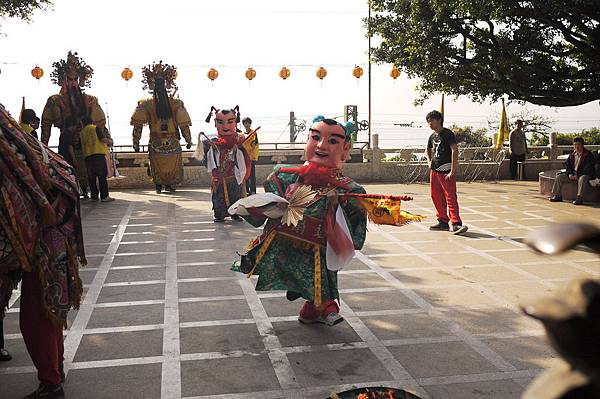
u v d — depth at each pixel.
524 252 7.19
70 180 3.51
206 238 8.11
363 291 5.62
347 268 6.47
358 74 17.20
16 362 4.02
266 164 15.62
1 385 3.66
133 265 6.63
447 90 13.75
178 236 8.25
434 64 12.79
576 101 12.81
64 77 11.93
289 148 16.72
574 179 11.38
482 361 4.00
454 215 8.37
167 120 13.07
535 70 12.27
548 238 0.50
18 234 3.12
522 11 11.11
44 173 3.29
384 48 13.73
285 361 4.01
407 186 14.70
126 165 14.59
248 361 4.01
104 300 5.36
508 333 4.51
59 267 3.40
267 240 4.52
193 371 3.86
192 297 5.45
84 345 4.30
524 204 11.31
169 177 13.26
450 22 12.24
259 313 5.01
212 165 9.13
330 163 4.57
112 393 3.55
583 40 12.63
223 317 4.90
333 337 4.45
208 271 6.36
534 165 16.31
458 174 16.12
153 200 12.12
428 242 7.82
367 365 3.94
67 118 11.99
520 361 3.99
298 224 4.45
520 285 5.79
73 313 5.00
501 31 12.52
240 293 5.57
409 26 12.90
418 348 4.23
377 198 4.36
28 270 3.18
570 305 0.49
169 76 12.90
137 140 13.10
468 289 5.66
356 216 4.55
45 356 3.37
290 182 4.67
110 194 13.27
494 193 13.02
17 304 5.26
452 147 8.34
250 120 12.41
